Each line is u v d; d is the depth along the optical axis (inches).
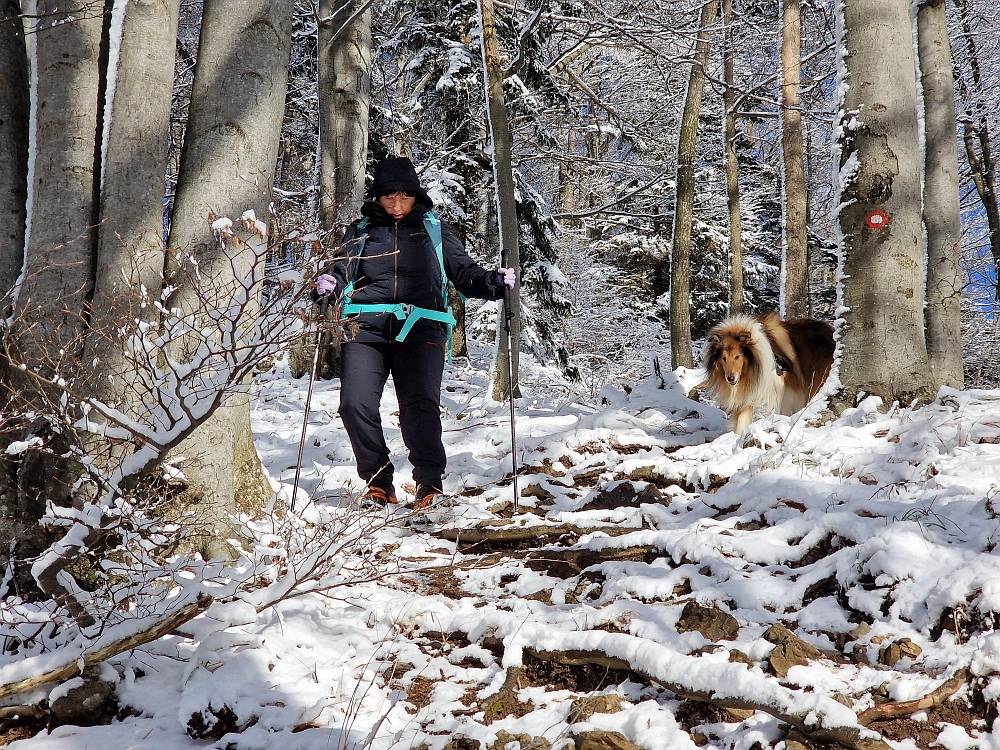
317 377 394.3
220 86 138.2
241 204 135.6
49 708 99.0
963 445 164.2
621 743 87.4
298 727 95.6
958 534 120.1
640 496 169.8
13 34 129.4
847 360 207.2
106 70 130.1
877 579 109.7
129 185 128.4
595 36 543.8
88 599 106.6
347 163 388.5
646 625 110.5
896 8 205.2
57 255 123.7
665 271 973.8
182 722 94.7
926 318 252.7
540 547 155.5
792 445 187.5
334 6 392.2
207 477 134.3
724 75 691.4
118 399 120.9
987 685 88.0
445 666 111.8
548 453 219.5
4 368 121.4
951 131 256.2
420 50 587.8
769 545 128.0
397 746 92.2
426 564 148.7
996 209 713.6
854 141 207.2
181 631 111.6
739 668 90.6
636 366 786.8
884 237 203.0
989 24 684.7
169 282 129.5
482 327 603.8
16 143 129.3
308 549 128.2
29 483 119.0
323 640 118.8
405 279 173.9
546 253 608.4
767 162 917.2
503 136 362.0
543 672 107.6
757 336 238.4
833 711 83.2
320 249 116.0
